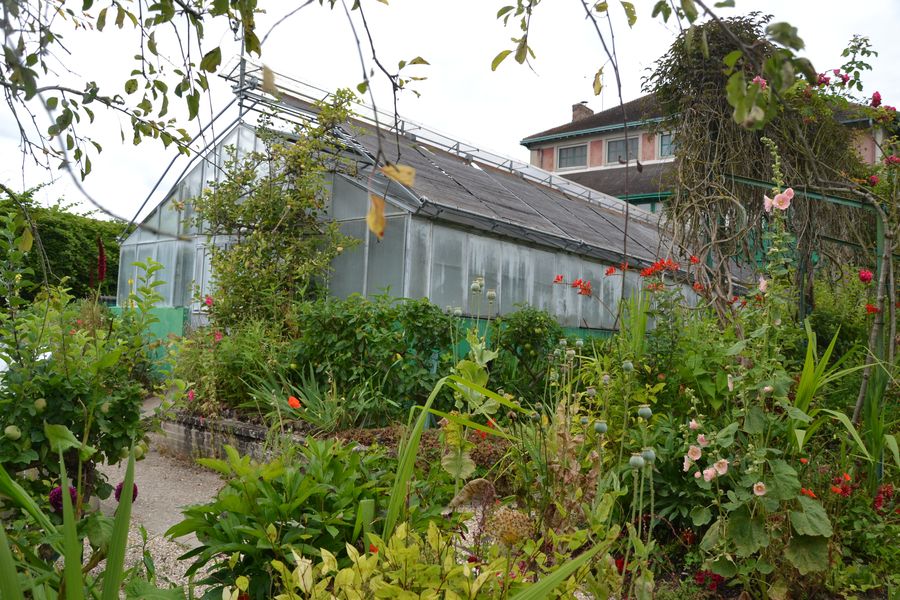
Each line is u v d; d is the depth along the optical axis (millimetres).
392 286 9453
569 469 2926
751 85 1061
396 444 5738
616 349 4824
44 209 2246
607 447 3904
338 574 1704
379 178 9773
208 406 6992
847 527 3648
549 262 11477
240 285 9586
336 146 10375
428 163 11812
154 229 1333
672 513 3752
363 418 6707
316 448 2742
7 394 3145
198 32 1932
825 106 6035
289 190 10250
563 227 12031
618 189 23375
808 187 6234
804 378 3355
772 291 3314
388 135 11703
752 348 3252
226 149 10742
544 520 2891
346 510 2471
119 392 3484
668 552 3766
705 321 5105
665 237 6859
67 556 1294
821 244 6875
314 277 10266
